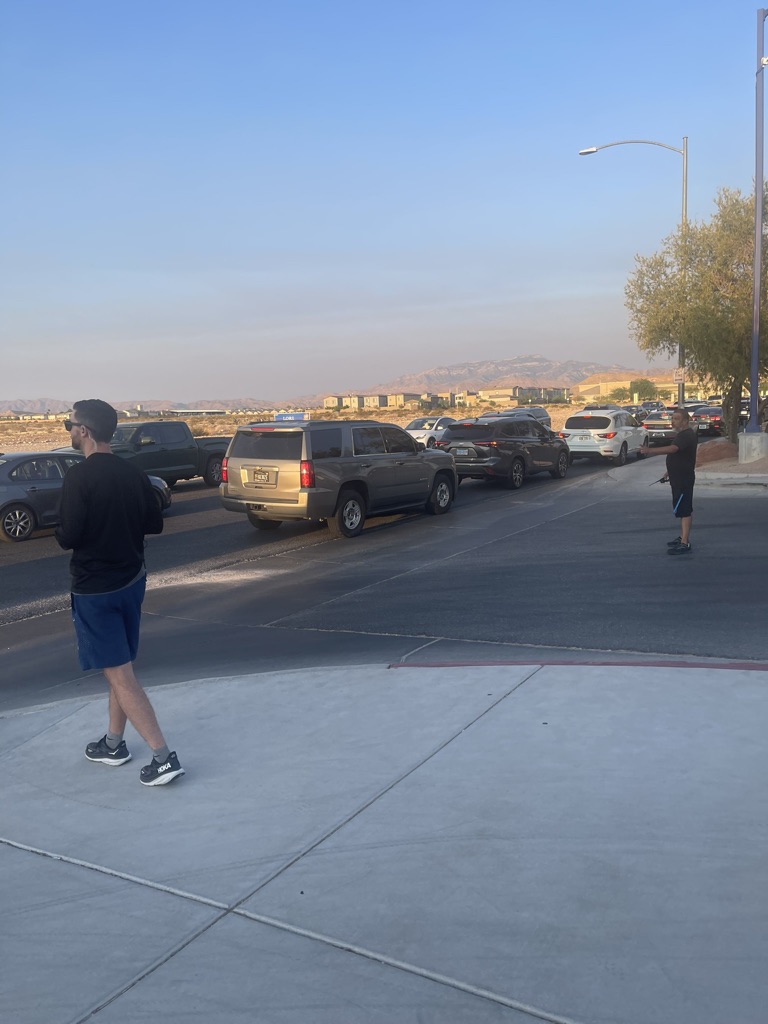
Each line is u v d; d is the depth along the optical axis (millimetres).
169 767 4855
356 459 15609
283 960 3293
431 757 5012
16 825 4539
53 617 10430
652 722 5348
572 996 3008
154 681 7352
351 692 6301
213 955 3350
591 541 13359
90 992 3172
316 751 5227
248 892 3764
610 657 7234
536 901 3559
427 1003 3016
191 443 25453
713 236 27516
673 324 28406
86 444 4812
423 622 8875
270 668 7512
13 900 3824
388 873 3832
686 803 4297
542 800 4402
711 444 26562
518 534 14531
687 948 3223
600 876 3711
